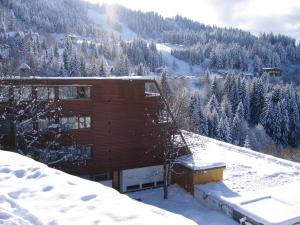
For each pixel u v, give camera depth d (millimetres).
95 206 8539
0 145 25797
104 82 29281
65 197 9086
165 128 30906
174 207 28219
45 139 27266
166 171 30047
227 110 95375
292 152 76000
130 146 30922
